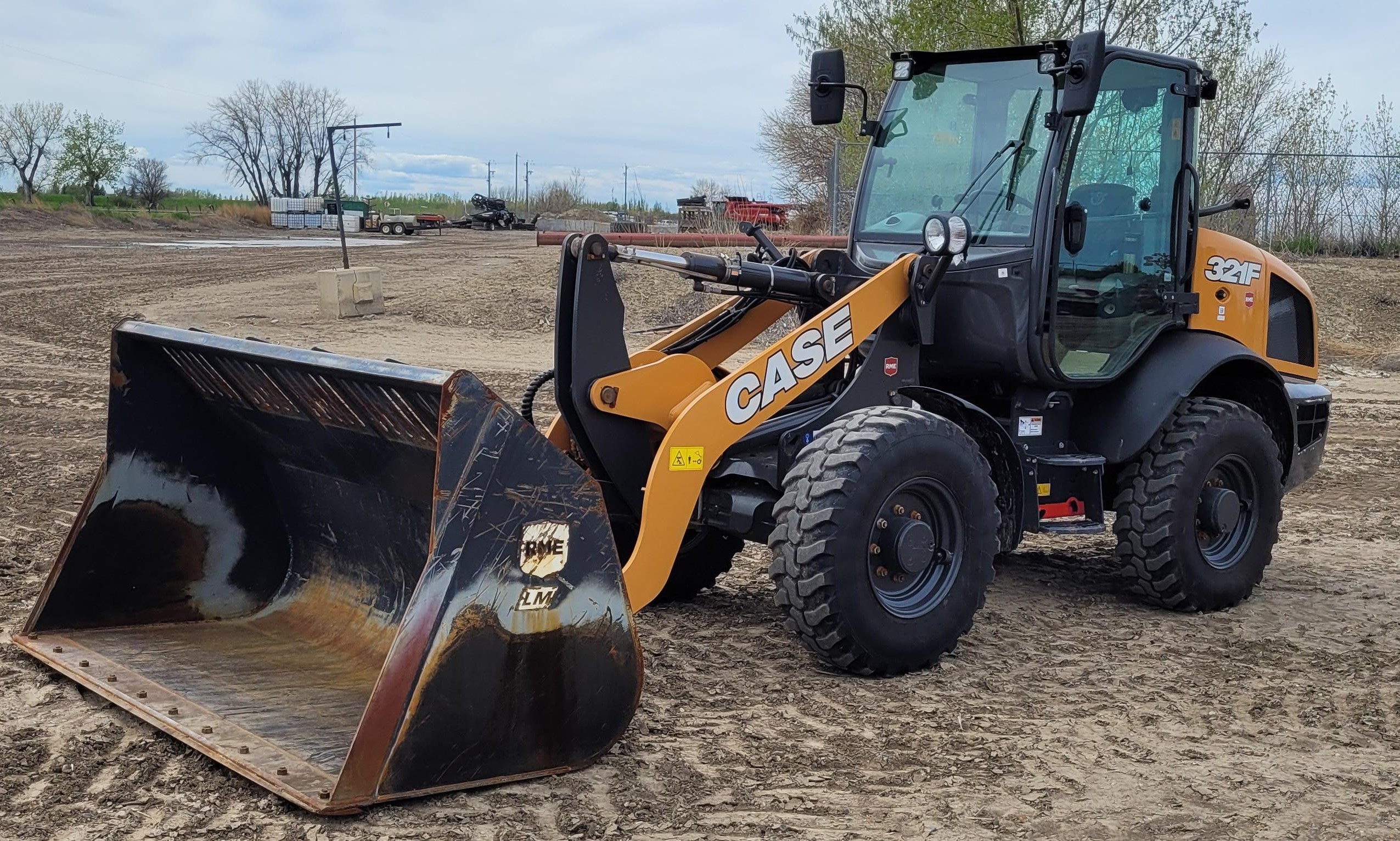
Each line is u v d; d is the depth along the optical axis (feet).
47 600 14.84
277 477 15.96
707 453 14.85
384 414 12.76
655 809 11.36
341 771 10.76
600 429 15.26
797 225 63.57
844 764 12.58
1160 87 18.44
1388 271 67.10
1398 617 18.88
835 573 14.40
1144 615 18.74
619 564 12.28
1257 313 20.51
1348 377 49.03
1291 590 20.43
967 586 15.60
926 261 16.43
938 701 14.56
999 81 17.49
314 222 190.29
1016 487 16.46
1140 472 18.49
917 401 16.74
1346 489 29.66
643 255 15.30
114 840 10.36
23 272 81.35
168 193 231.30
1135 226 18.37
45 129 221.66
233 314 61.57
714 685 14.84
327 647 14.73
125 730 12.60
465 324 59.82
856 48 59.31
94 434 31.65
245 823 10.72
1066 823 11.38
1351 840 11.25
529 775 11.86
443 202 280.72
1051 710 14.40
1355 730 14.08
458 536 11.28
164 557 15.46
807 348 15.64
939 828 11.18
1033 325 16.83
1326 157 65.77
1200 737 13.73
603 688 12.25
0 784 11.37
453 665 11.23
